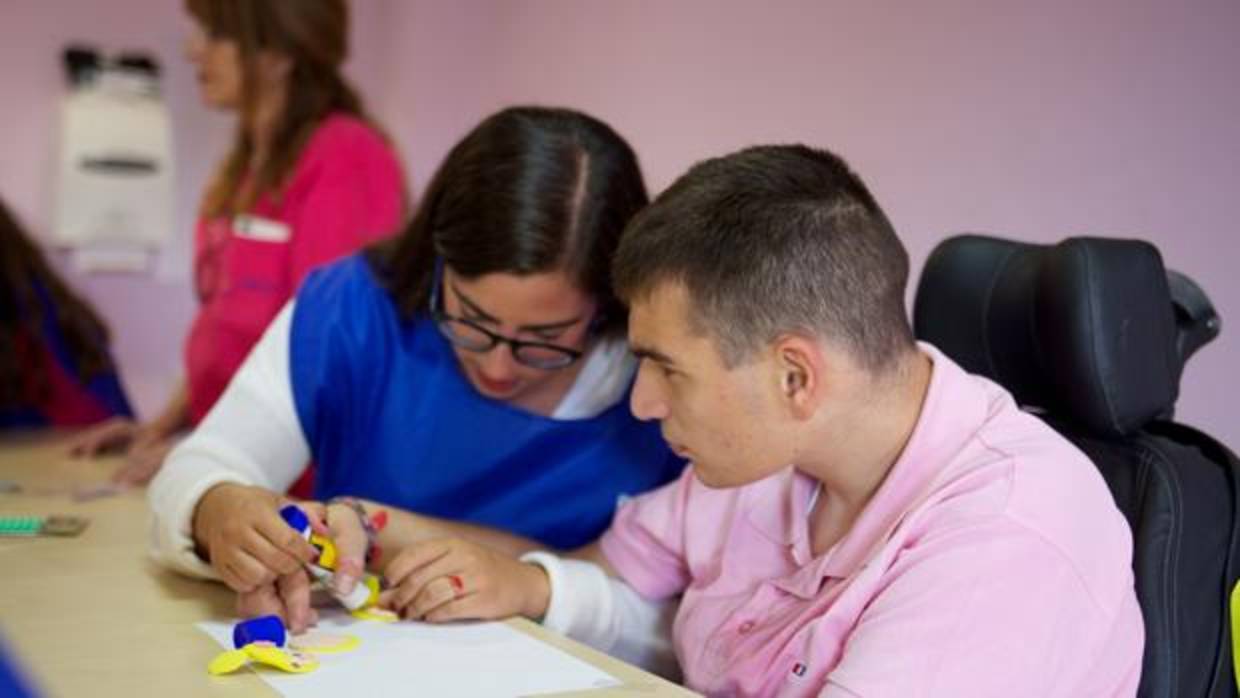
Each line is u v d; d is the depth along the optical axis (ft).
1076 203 5.64
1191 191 5.16
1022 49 5.85
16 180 9.75
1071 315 3.50
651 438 4.56
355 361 4.54
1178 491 3.45
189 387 7.05
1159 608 3.35
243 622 3.28
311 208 6.64
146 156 10.03
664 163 8.30
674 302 3.12
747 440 3.19
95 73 9.82
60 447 6.86
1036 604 2.90
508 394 4.46
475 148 4.01
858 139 6.79
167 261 10.24
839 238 3.10
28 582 3.88
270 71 6.80
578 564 4.06
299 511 3.57
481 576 3.69
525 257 3.81
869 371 3.17
